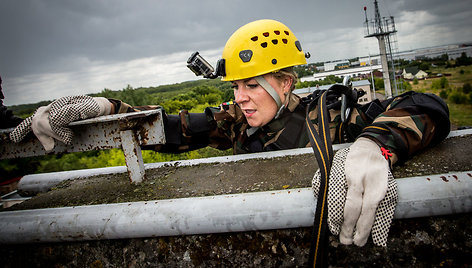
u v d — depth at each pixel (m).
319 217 0.61
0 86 1.20
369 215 0.59
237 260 0.71
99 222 0.73
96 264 0.79
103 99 1.10
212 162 1.14
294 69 1.22
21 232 0.78
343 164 0.66
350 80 1.12
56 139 0.99
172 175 1.05
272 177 0.88
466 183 0.62
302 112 1.28
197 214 0.68
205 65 1.23
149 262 0.75
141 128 0.97
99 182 1.10
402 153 0.78
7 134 1.00
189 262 0.73
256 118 1.20
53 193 1.05
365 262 0.67
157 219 0.70
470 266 0.64
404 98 1.02
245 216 0.66
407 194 0.63
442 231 0.65
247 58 1.10
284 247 0.69
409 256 0.65
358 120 1.17
